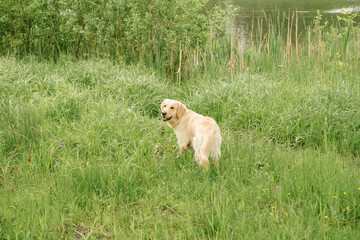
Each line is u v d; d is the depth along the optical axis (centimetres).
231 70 829
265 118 620
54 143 502
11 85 668
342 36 1028
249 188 405
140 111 661
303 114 609
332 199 356
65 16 956
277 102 657
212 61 885
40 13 977
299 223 336
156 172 449
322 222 333
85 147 492
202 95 704
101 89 697
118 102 650
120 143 504
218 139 456
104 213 363
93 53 968
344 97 630
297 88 723
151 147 507
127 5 936
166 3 944
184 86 809
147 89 724
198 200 390
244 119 634
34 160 455
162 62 912
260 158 485
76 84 709
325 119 574
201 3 1020
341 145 548
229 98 666
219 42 1030
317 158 455
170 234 339
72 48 989
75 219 355
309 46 932
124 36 970
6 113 520
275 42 993
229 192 400
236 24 1794
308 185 391
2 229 326
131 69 850
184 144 490
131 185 405
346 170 430
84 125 558
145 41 932
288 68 870
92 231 333
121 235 329
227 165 464
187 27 949
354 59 874
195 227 337
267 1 2858
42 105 600
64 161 455
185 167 470
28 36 992
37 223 334
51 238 324
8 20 975
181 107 492
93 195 388
